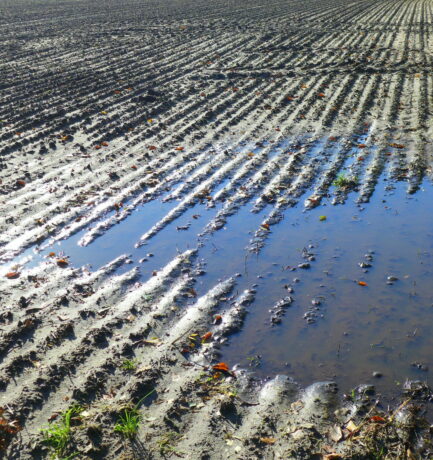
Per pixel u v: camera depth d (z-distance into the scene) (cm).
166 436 163
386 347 203
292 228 296
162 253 274
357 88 587
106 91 610
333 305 229
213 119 500
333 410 173
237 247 278
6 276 254
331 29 1016
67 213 317
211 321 220
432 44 837
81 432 165
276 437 163
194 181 360
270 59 759
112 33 1028
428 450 158
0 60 810
